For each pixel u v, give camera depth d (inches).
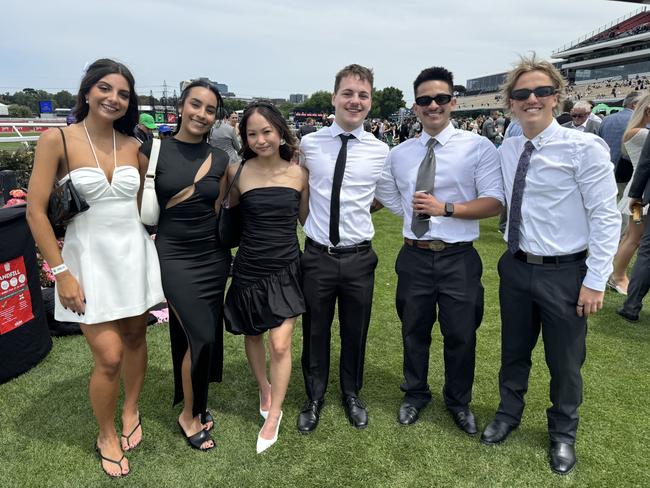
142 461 94.3
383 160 100.2
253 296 98.2
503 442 100.3
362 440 101.2
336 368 131.6
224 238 95.2
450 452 97.6
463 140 95.7
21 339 121.3
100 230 84.4
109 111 82.1
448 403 108.2
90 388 88.9
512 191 90.8
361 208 98.1
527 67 83.9
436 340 147.8
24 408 109.2
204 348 93.1
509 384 101.7
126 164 86.7
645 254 155.8
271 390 100.8
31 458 93.8
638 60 2196.1
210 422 105.0
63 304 83.9
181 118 90.2
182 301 91.6
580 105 252.5
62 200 78.4
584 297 85.4
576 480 90.0
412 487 88.3
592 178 82.3
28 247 122.4
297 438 101.8
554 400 95.2
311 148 99.4
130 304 87.7
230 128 235.3
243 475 91.0
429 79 92.4
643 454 97.1
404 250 103.6
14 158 275.7
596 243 83.5
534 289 90.2
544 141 85.6
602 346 143.7
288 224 97.7
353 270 99.2
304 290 101.9
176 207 89.7
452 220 96.4
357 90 92.4
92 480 88.9
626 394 118.5
